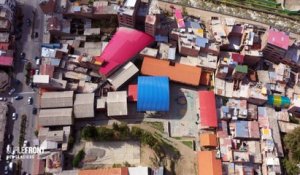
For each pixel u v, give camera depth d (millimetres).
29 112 137750
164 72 146750
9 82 141000
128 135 133375
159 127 139250
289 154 137625
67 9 154875
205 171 127688
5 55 143375
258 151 134375
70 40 152750
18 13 156375
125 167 126500
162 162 133125
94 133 131500
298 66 153500
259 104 145375
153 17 146500
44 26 155000
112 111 136875
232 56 149125
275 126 139875
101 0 161125
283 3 173000
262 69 154500
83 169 129500
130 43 148375
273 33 149125
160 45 151500
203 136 134875
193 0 168875
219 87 145750
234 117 139000
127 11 145375
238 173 129625
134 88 142750
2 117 133500
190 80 145750
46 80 136250
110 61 144000
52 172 124750
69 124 133750
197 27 156250
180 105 144125
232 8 170000
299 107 140625
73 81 144250
